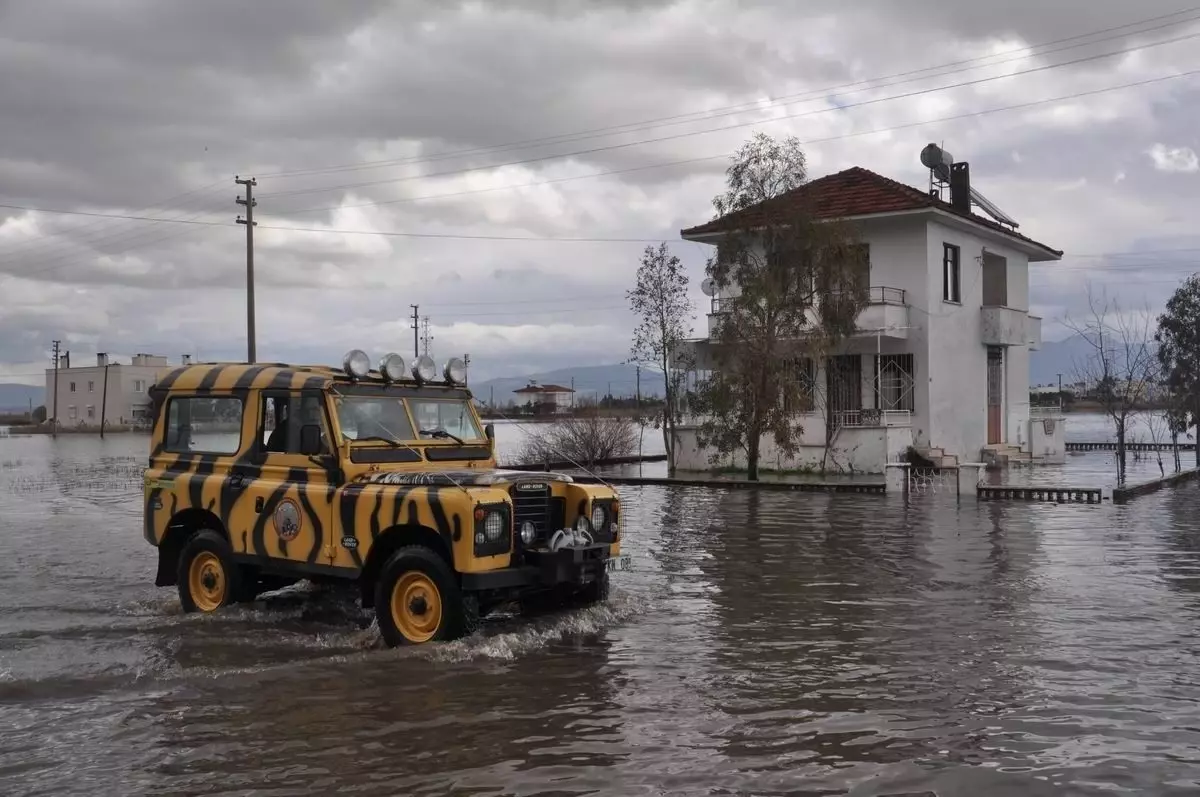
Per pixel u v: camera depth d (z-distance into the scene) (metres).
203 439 9.53
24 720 6.28
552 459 30.05
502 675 7.18
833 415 28.05
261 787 5.18
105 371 80.31
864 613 9.30
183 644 8.22
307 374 8.87
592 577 8.50
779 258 24.17
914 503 19.41
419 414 9.38
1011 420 34.25
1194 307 33.28
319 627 8.86
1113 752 5.57
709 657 7.71
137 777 5.34
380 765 5.45
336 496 8.34
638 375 33.59
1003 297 33.88
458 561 7.63
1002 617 9.05
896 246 28.58
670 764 5.43
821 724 6.08
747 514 17.64
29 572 11.94
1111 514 17.30
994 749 5.63
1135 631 8.45
